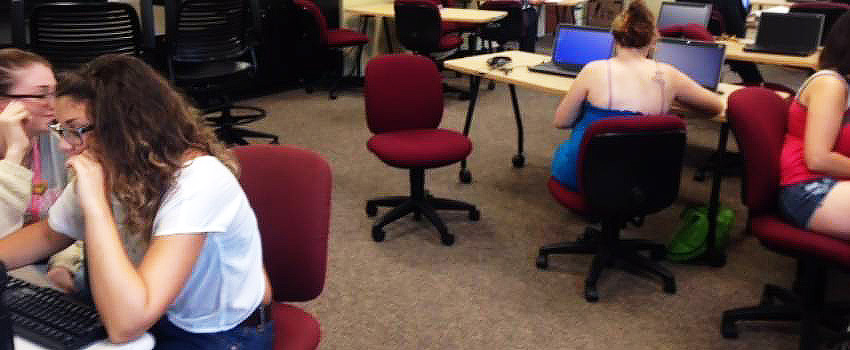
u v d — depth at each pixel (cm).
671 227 324
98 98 109
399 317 246
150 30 348
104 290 107
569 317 248
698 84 286
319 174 159
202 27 361
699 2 488
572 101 266
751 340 234
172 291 111
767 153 212
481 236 312
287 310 162
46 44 322
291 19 561
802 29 397
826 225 203
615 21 259
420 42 554
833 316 227
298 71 587
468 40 691
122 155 111
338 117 504
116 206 118
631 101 253
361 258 289
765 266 288
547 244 299
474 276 276
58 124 113
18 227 150
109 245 109
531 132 473
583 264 287
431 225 322
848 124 209
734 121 215
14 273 141
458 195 359
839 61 209
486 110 532
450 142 305
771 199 218
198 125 122
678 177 245
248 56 457
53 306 120
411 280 272
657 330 240
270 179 160
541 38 843
